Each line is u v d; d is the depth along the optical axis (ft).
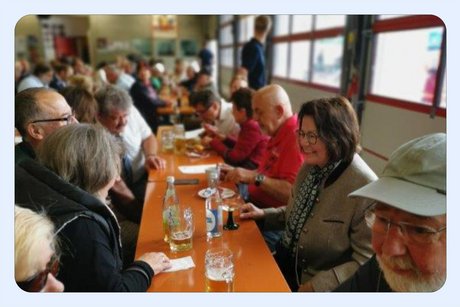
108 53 39.78
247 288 3.50
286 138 6.07
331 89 13.43
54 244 2.86
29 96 5.06
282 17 18.61
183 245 4.20
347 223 4.14
